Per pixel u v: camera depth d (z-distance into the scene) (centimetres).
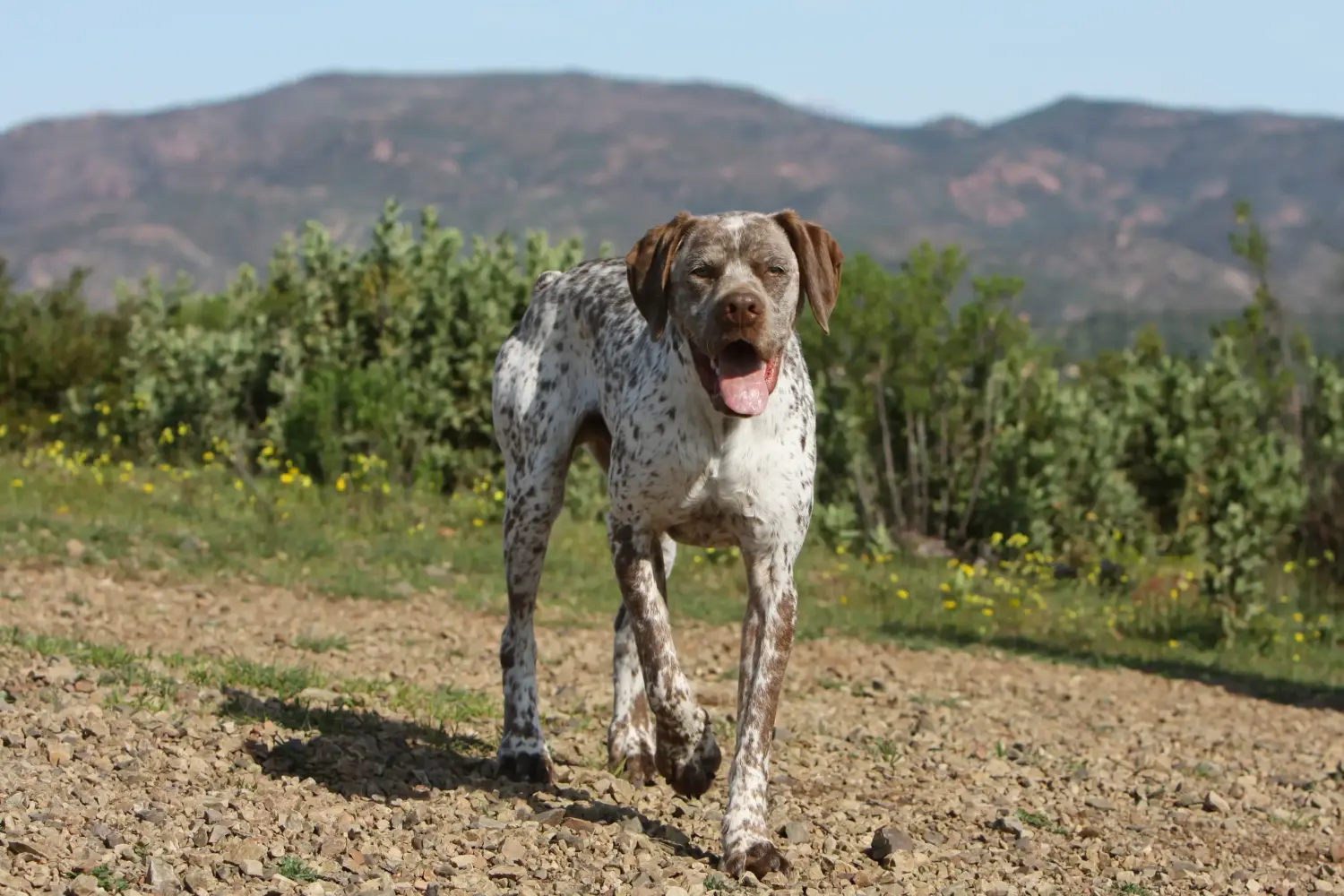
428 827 523
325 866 473
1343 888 582
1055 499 1535
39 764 541
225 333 1797
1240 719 971
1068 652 1186
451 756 646
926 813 630
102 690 668
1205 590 1342
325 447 1537
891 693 934
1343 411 1575
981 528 1603
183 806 512
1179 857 603
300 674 759
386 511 1442
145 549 1141
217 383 1688
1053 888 532
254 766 580
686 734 539
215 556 1155
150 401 1694
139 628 880
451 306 1675
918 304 1619
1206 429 1603
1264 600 1365
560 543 1375
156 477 1539
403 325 1666
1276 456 1483
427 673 844
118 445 1691
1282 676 1152
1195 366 1706
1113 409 1714
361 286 1706
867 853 555
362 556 1238
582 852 511
